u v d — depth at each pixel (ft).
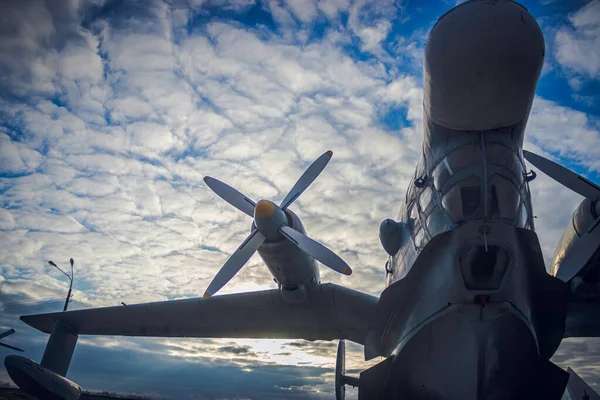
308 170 32.89
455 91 23.15
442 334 24.00
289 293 32.12
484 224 23.57
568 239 29.60
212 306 35.81
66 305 43.09
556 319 26.94
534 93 23.71
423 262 25.64
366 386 27.50
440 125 25.81
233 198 33.14
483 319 23.02
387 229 31.65
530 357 23.71
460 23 22.30
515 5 22.56
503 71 21.84
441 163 26.11
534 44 21.71
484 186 24.00
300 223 31.42
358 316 34.24
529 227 26.23
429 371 24.89
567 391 38.70
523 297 23.84
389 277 34.53
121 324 39.14
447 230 25.26
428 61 23.49
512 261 23.16
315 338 38.73
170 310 36.78
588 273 27.84
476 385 23.17
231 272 28.86
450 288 23.82
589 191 27.45
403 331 27.30
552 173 28.63
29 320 39.40
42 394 35.86
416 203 29.32
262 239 29.35
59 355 38.19
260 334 39.17
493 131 24.70
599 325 31.48
